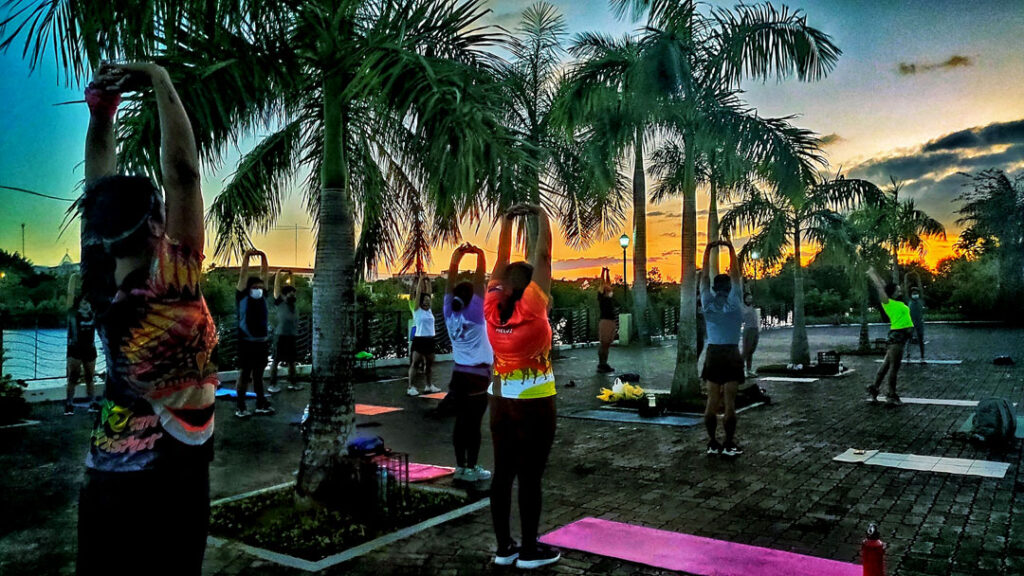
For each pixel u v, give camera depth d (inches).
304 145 259.6
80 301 399.9
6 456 300.4
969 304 1510.8
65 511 223.0
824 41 405.1
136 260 83.0
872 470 265.1
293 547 179.9
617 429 358.0
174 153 89.6
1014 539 186.5
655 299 1206.3
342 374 207.9
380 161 265.6
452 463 286.8
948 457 285.4
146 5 155.7
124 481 81.7
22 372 485.1
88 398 416.2
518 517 205.9
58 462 289.7
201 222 91.2
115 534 81.7
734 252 285.0
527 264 164.2
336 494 201.9
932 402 432.1
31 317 447.2
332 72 203.3
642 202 737.6
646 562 171.5
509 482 167.6
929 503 221.6
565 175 461.7
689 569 166.9
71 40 155.6
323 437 205.9
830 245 619.2
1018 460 277.7
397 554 176.4
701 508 218.4
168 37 164.1
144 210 83.6
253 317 390.6
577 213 480.7
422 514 207.3
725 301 282.2
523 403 161.8
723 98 421.1
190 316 86.3
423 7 197.8
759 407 422.3
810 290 1686.8
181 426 85.0
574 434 345.4
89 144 95.7
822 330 1387.8
